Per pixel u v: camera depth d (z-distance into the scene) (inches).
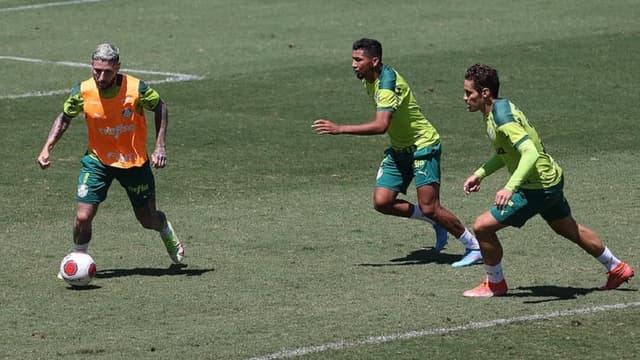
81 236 1537.9
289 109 2632.9
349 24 3592.5
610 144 2315.5
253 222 1811.0
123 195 1975.9
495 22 3577.8
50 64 3134.8
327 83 2871.6
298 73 2979.8
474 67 1401.3
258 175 2111.2
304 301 1429.6
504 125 1379.2
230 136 2406.5
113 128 1520.7
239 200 1946.4
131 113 1523.1
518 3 3868.1
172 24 3661.4
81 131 2453.2
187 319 1362.0
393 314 1375.5
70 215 1856.5
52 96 2773.1
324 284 1502.2
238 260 1612.9
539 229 1754.4
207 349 1258.0
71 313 1386.6
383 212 1626.5
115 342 1283.2
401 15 3708.2
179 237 1729.8
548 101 2684.5
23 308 1407.5
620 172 2097.7
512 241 1695.4
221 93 2790.4
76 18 3796.8
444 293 1461.6
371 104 2672.2
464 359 1229.1
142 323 1348.4
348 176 2107.5
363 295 1454.2
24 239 1721.2
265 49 3272.6
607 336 1296.8
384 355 1238.9
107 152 1525.6
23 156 2246.6
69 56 3235.7
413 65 3043.8
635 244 1672.0
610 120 2512.3
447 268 1579.7
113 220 1827.0
